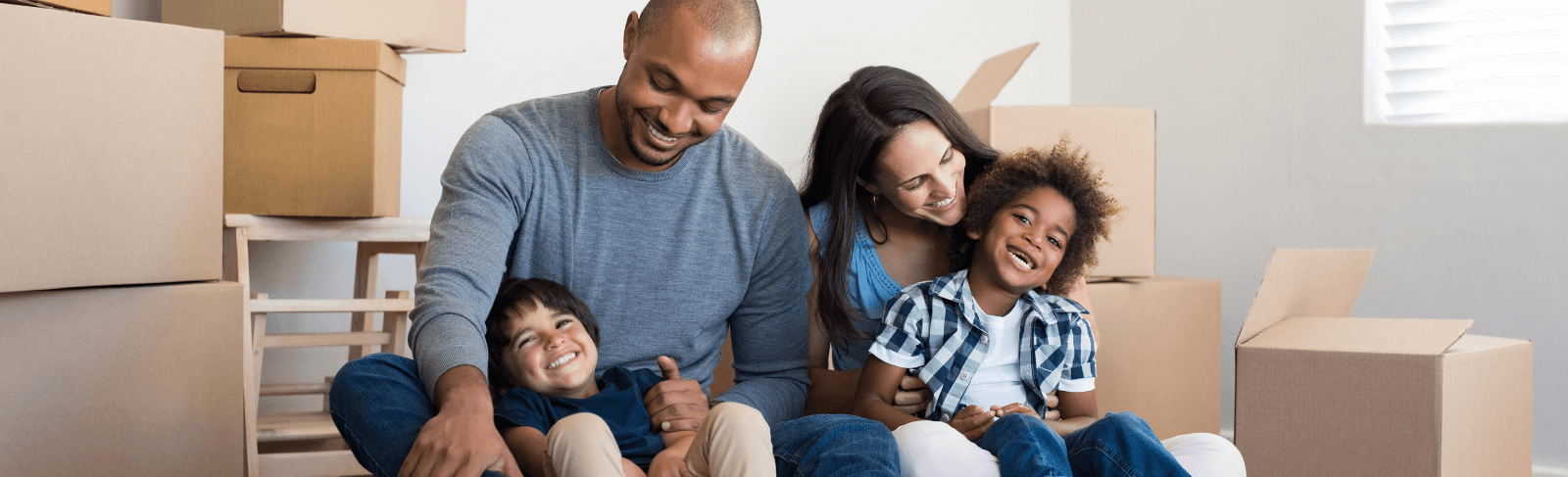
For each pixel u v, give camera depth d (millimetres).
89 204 1093
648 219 1241
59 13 1066
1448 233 1947
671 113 1093
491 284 1100
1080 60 2410
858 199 1483
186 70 1177
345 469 1547
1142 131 1739
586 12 2047
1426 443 1286
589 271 1231
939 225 1497
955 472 1078
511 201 1181
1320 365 1367
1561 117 1877
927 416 1361
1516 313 1888
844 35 2252
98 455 1111
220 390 1204
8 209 1034
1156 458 1045
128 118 1124
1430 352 1292
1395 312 2002
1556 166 1848
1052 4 2414
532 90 2006
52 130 1063
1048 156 1428
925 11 2330
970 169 1481
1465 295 1934
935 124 1355
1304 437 1382
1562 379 1851
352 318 1819
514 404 1089
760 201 1295
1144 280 1756
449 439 871
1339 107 2055
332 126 1548
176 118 1169
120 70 1115
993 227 1357
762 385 1274
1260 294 1457
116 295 1122
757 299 1328
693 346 1282
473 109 1963
